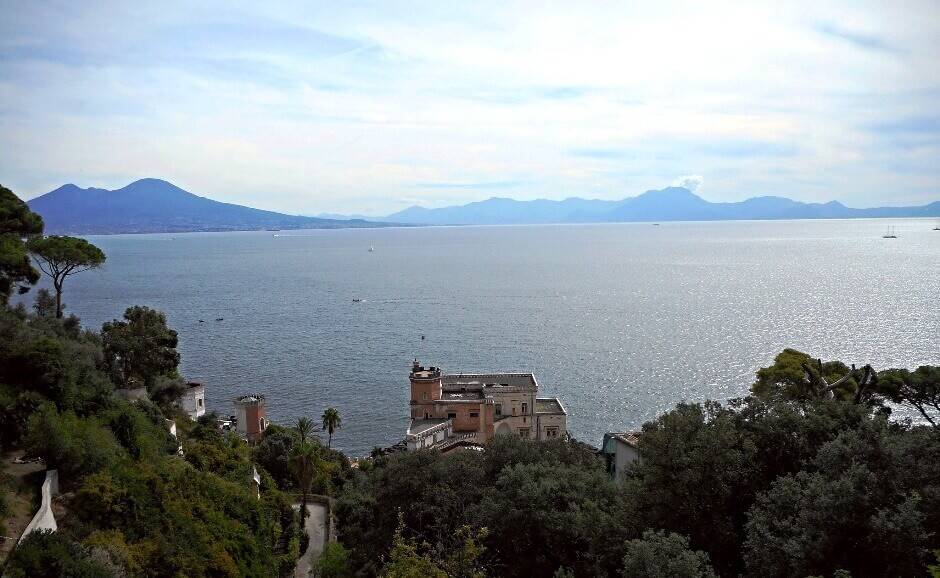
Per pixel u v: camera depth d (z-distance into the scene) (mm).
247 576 43625
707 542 28984
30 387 44156
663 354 147750
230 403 124000
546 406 92688
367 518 49562
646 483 31469
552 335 177000
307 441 87500
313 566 50812
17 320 54219
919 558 22625
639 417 107750
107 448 42281
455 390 91125
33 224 75312
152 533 37875
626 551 29094
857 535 24453
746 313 197750
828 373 59812
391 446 102188
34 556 28578
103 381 51906
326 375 143625
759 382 61312
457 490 44625
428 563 28375
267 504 57969
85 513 36219
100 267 80500
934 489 24656
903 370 52969
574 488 36875
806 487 27406
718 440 30266
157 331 75875
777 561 24859
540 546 34281
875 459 26484
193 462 57406
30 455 38031
